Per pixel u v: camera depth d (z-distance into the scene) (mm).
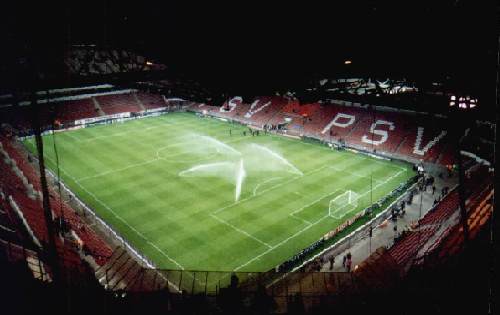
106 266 21016
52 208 28828
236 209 34625
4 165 33406
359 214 33188
